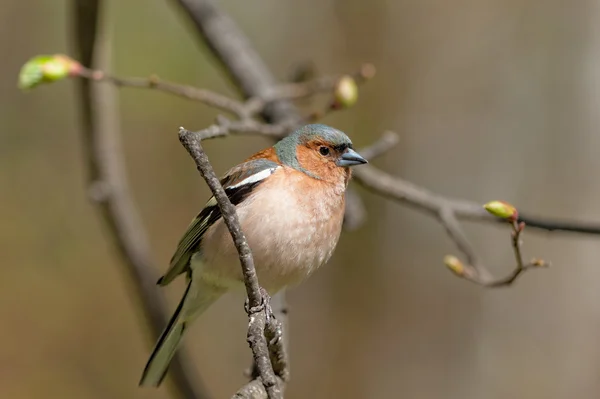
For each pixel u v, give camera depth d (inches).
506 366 496.4
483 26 538.3
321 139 269.1
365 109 561.0
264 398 193.9
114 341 541.3
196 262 267.4
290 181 260.8
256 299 191.3
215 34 381.1
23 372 517.0
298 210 256.1
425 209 323.6
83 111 358.9
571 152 498.6
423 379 529.0
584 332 481.4
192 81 571.8
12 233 547.8
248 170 264.1
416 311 537.6
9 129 575.8
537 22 515.2
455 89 541.3
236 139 616.7
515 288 495.8
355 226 353.4
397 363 537.6
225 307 582.6
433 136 543.2
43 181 572.1
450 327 524.7
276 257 253.4
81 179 578.9
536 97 513.0
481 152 528.1
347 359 551.8
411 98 552.7
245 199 257.6
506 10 529.0
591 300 482.3
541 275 489.4
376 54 567.5
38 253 549.6
